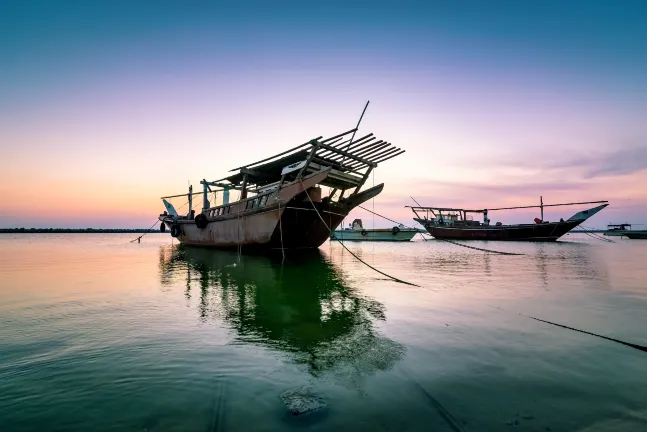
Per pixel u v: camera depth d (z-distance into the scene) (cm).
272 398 309
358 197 2203
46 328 530
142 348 441
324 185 2122
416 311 634
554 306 666
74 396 313
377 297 774
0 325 547
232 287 921
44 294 819
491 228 4372
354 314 620
